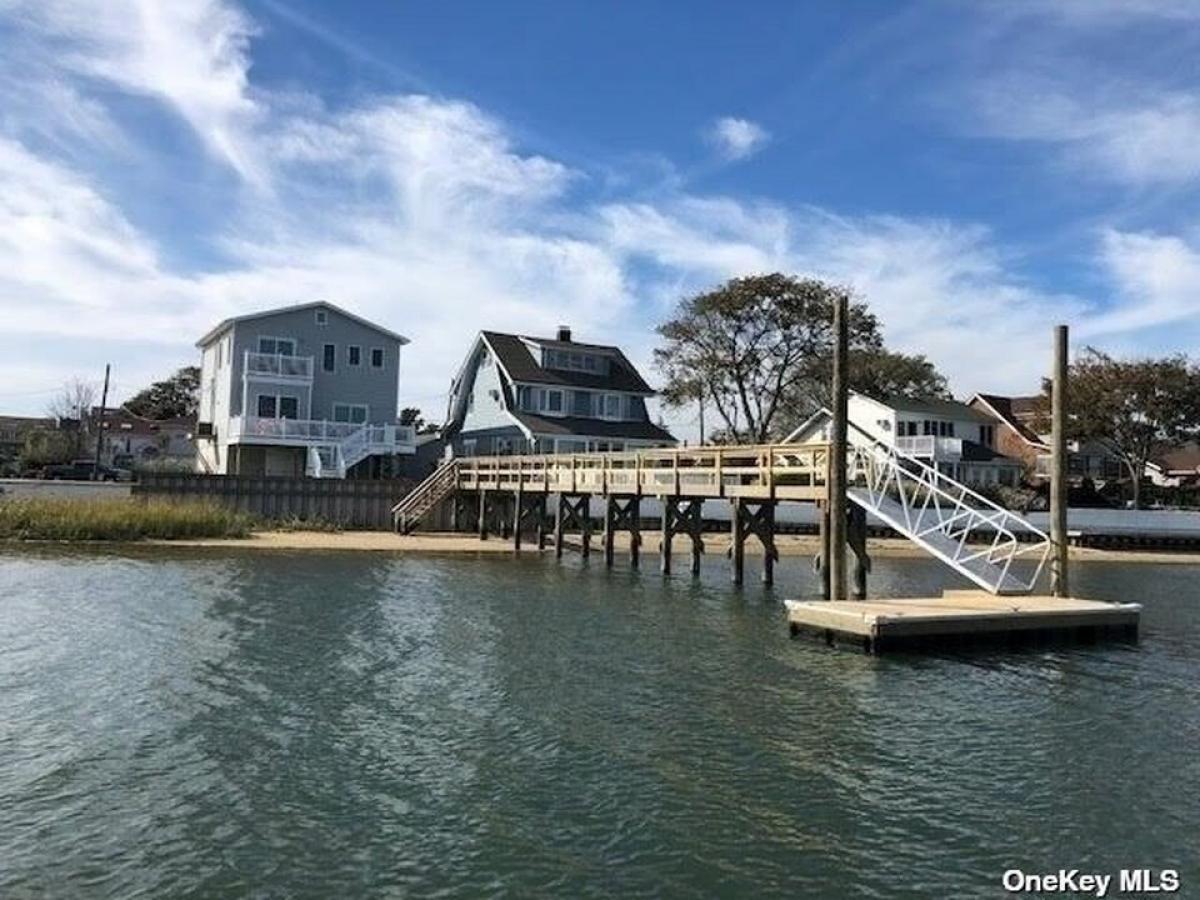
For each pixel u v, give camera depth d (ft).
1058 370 64.90
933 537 66.33
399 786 30.68
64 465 211.61
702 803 29.73
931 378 260.62
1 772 31.32
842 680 46.16
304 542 111.14
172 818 27.84
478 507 130.82
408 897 23.36
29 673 44.27
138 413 329.11
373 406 167.53
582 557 105.50
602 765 33.01
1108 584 102.12
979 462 207.62
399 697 41.50
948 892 24.30
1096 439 199.21
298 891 23.57
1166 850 27.07
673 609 68.08
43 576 76.38
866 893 24.13
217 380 170.09
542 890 23.85
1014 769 33.63
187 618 58.95
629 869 25.11
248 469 154.10
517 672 46.70
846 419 61.41
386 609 65.16
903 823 28.55
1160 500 202.49
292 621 59.16
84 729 36.01
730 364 206.90
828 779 32.14
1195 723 39.86
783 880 24.73
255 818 27.94
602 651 52.13
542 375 170.19
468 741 35.42
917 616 52.54
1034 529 64.85
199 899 23.12
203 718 37.65
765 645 54.39
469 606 67.67
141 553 95.35
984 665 50.31
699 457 82.43
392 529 132.87
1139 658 53.21
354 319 166.09
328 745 34.68
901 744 36.19
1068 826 28.60
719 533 145.28
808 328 205.87
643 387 180.14
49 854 25.40
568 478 102.68
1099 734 38.04
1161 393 188.44
